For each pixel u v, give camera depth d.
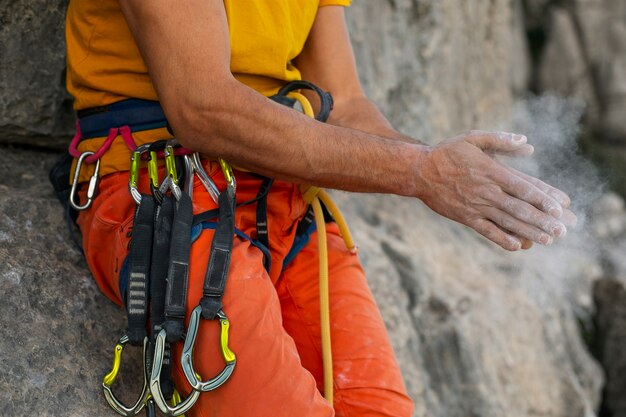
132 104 1.82
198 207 1.72
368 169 1.69
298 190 1.93
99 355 1.90
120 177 1.83
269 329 1.65
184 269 1.62
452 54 4.73
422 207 4.26
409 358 3.20
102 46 1.80
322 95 1.96
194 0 1.58
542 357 3.99
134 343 1.66
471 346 3.49
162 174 1.81
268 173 1.70
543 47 6.84
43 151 2.44
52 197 2.20
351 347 1.93
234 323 1.63
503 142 1.68
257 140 1.62
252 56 1.85
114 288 1.86
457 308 3.53
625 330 4.91
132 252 1.67
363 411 1.90
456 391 3.41
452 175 1.67
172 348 1.66
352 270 2.03
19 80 2.29
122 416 1.78
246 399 1.63
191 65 1.57
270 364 1.63
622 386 4.90
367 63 3.93
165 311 1.61
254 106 1.61
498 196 1.63
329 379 1.84
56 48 2.33
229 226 1.67
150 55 1.60
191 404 1.59
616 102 6.74
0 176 2.29
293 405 1.64
